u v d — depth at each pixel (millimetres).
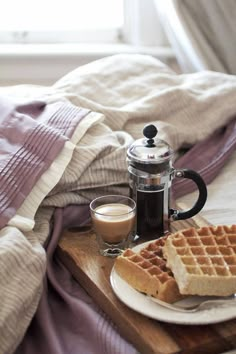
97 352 896
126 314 875
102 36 2045
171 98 1427
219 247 928
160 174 1018
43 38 2021
